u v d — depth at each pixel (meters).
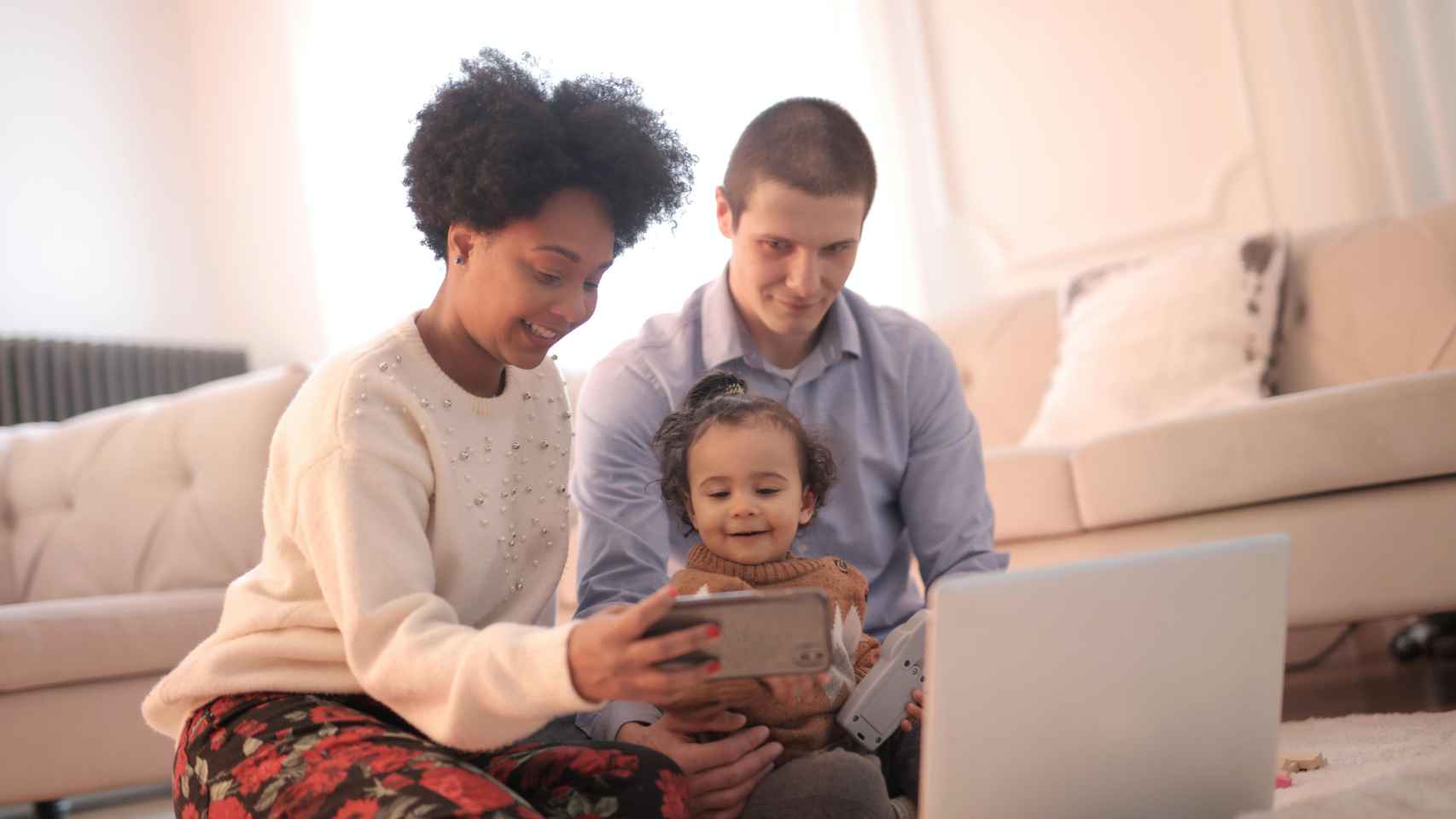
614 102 1.15
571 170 1.07
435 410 1.13
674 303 4.27
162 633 2.22
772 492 1.31
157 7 4.81
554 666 0.87
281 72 4.77
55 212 4.39
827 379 1.59
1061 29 3.88
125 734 2.18
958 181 4.06
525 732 0.94
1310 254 2.78
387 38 4.68
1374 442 2.03
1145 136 3.77
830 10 4.20
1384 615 2.05
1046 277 3.92
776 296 1.48
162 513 2.56
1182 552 1.00
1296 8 3.52
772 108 1.50
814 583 1.29
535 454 1.23
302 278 4.73
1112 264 3.06
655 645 0.84
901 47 4.11
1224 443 2.14
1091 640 0.96
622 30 4.43
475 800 0.88
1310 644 2.87
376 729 1.00
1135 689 0.99
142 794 2.83
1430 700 2.06
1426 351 2.57
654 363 1.58
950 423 1.62
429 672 0.94
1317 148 3.51
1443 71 3.38
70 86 4.50
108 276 4.51
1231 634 1.02
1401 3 3.43
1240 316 2.72
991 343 3.15
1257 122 3.60
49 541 2.68
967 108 4.04
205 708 1.10
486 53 1.15
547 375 1.25
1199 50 3.68
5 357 4.00
